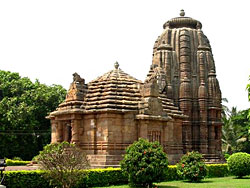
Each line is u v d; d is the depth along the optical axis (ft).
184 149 126.52
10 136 148.97
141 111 93.56
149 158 70.03
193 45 135.23
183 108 127.95
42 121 161.58
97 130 91.45
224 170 105.60
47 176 64.49
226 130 208.54
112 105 90.53
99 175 74.95
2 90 161.68
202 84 130.93
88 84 100.89
